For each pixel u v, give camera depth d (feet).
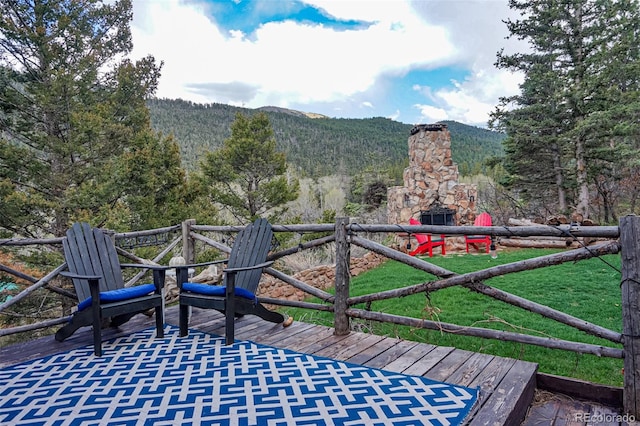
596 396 7.94
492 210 54.90
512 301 8.84
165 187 34.78
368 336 11.22
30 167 28.37
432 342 13.33
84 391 7.88
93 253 11.93
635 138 44.88
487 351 12.39
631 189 44.11
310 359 9.46
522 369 8.59
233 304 10.73
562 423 7.27
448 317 15.72
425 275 25.05
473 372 8.52
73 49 31.76
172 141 35.40
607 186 46.78
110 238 12.74
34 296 27.09
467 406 7.04
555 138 42.22
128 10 36.32
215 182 39.34
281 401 7.35
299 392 7.71
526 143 45.37
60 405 7.30
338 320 11.36
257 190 39.93
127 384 8.18
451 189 40.01
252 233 13.20
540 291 19.01
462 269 25.09
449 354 9.66
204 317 13.62
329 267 28.60
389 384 8.00
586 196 42.04
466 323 14.94
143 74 36.73
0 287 25.71
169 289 19.62
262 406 7.16
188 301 11.21
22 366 9.24
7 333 10.93
